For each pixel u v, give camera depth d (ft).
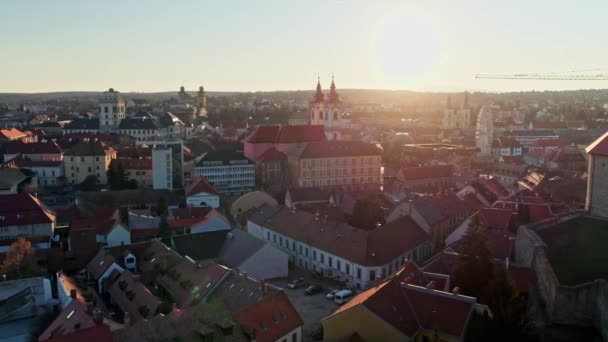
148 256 356.59
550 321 248.52
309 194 561.43
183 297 278.67
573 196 500.74
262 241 369.50
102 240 419.54
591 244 300.61
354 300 249.34
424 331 224.12
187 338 198.29
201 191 561.02
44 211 442.50
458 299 226.38
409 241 372.99
